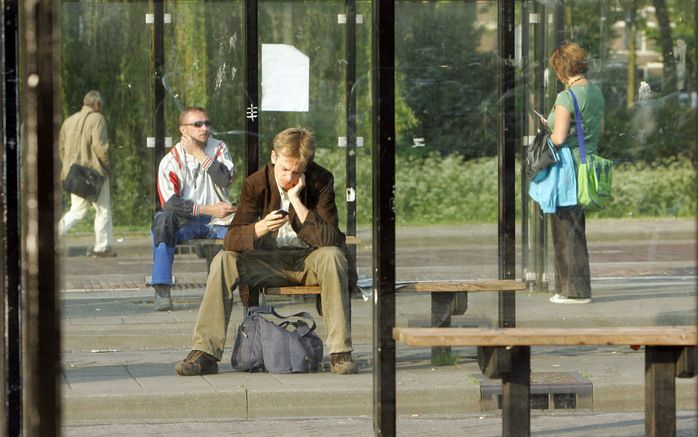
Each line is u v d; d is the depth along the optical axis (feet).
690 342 56.90
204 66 71.82
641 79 72.08
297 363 69.82
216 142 71.72
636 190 71.51
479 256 70.54
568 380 69.56
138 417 67.21
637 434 65.31
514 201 71.05
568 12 72.18
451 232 70.13
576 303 71.05
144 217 69.87
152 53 70.54
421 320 69.31
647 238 71.72
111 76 69.51
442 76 71.10
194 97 71.36
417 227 69.97
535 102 71.77
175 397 67.51
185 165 70.85
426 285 69.15
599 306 71.41
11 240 50.88
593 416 69.05
